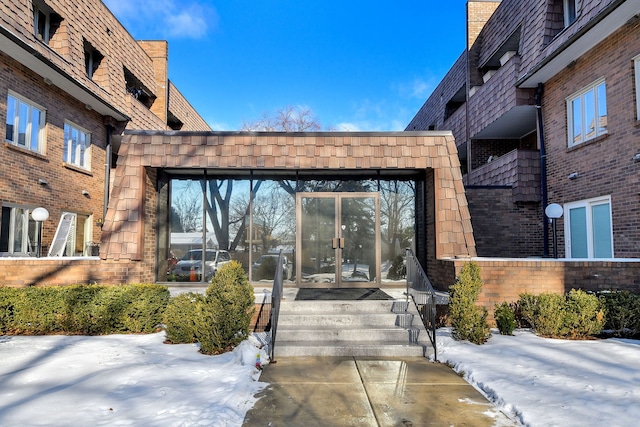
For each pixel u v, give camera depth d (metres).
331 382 4.87
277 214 9.59
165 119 17.97
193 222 9.47
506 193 11.98
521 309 7.12
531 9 12.01
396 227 9.66
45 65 9.73
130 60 15.30
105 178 13.33
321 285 9.41
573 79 10.37
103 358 5.37
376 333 6.56
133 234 8.02
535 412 3.78
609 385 4.40
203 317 5.81
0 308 6.73
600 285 7.19
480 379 4.71
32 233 10.05
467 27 16.75
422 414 3.94
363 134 8.59
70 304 6.74
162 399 4.05
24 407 3.79
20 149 9.52
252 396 4.39
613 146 8.98
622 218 8.71
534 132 14.74
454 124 17.92
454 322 6.45
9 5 8.89
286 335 6.50
